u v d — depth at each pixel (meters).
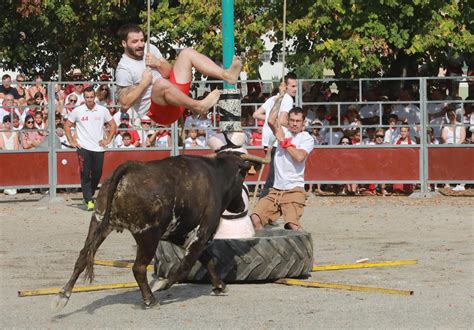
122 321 8.87
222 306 9.52
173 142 21.06
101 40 28.22
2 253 13.28
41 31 28.14
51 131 20.80
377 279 10.97
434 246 13.59
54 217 17.77
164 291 10.36
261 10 23.47
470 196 20.81
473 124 20.75
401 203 19.66
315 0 22.52
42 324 8.77
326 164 21.09
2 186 20.69
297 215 12.99
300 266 10.91
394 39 22.05
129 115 21.23
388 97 21.83
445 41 22.19
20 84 21.53
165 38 26.64
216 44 23.80
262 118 16.38
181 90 10.91
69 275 11.49
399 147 20.91
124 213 9.14
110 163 21.06
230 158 10.16
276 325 8.59
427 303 9.54
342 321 8.73
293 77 15.92
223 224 10.98
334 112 21.27
